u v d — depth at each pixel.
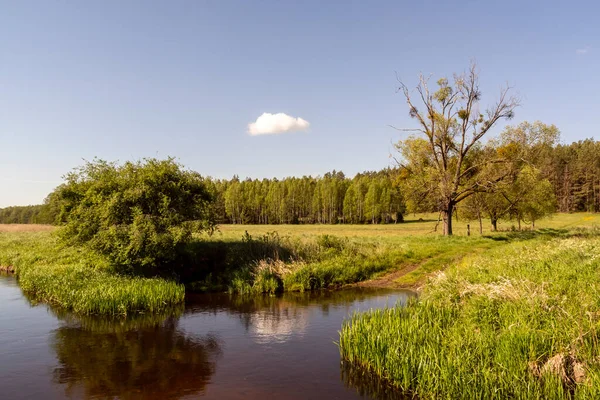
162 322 14.55
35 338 12.63
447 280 15.10
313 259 24.80
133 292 16.45
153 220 19.95
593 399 6.43
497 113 35.31
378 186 107.44
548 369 7.50
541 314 9.66
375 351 9.38
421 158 38.59
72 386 9.08
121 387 9.00
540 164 43.56
